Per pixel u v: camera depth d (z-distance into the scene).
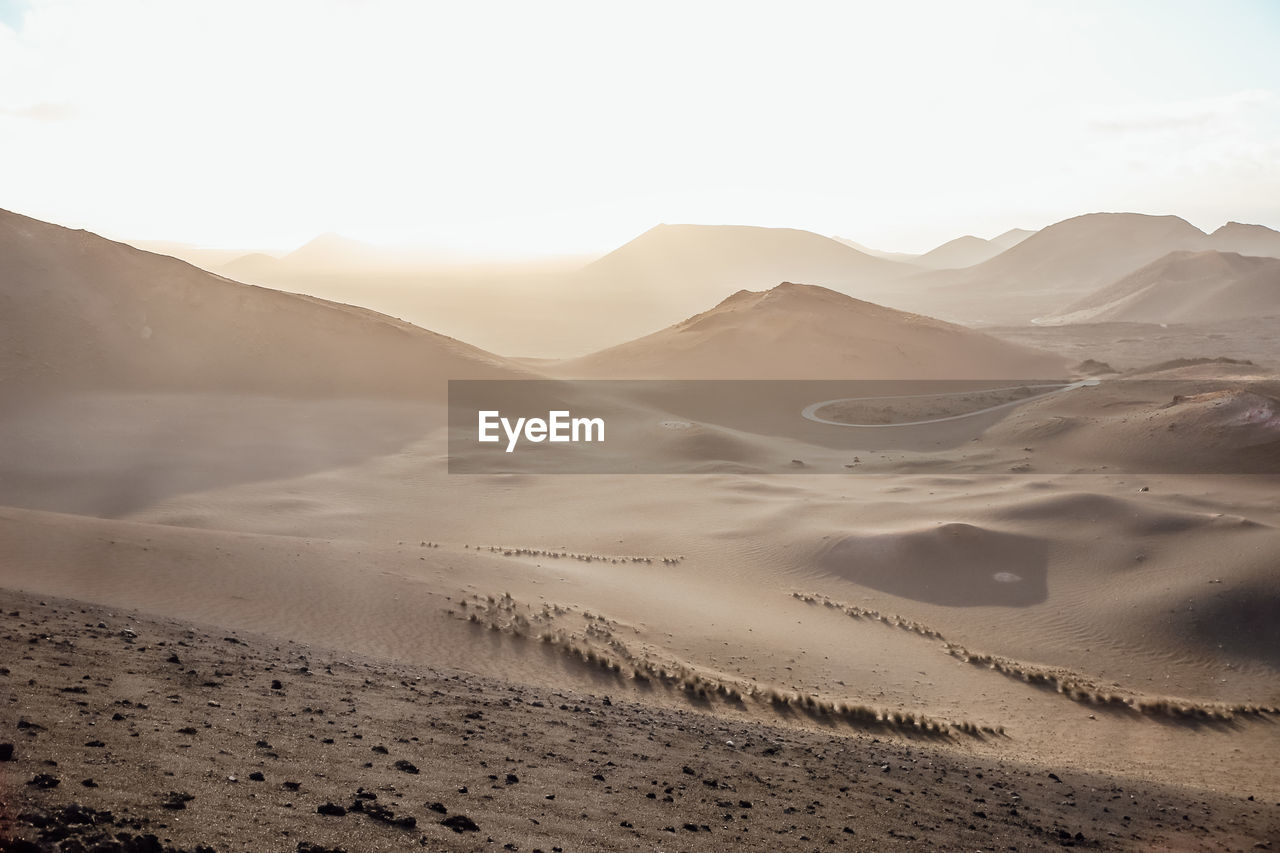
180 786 7.12
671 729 16.02
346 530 51.16
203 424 78.12
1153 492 56.31
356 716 12.05
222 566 27.70
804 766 14.34
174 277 106.75
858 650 31.53
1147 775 21.16
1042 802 14.73
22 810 5.82
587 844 7.93
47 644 12.75
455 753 10.84
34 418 74.25
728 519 54.59
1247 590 36.56
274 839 6.30
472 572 34.00
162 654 13.86
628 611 32.00
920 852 10.12
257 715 10.80
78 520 31.84
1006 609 39.22
